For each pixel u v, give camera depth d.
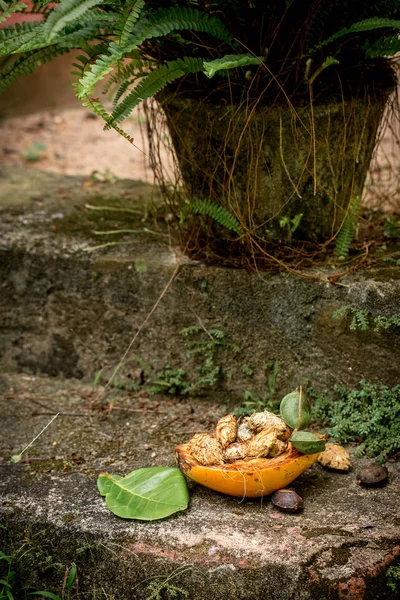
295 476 1.53
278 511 1.53
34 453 1.65
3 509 1.55
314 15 1.57
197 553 1.48
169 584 1.48
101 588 1.51
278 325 1.68
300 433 1.52
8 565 1.55
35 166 2.29
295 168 1.65
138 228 1.83
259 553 1.47
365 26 1.54
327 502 1.54
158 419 1.71
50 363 1.82
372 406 1.64
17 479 1.59
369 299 1.62
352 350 1.65
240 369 1.72
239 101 1.63
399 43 1.58
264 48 1.60
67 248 1.77
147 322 1.74
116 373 1.78
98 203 1.93
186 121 1.67
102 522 1.52
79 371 1.81
